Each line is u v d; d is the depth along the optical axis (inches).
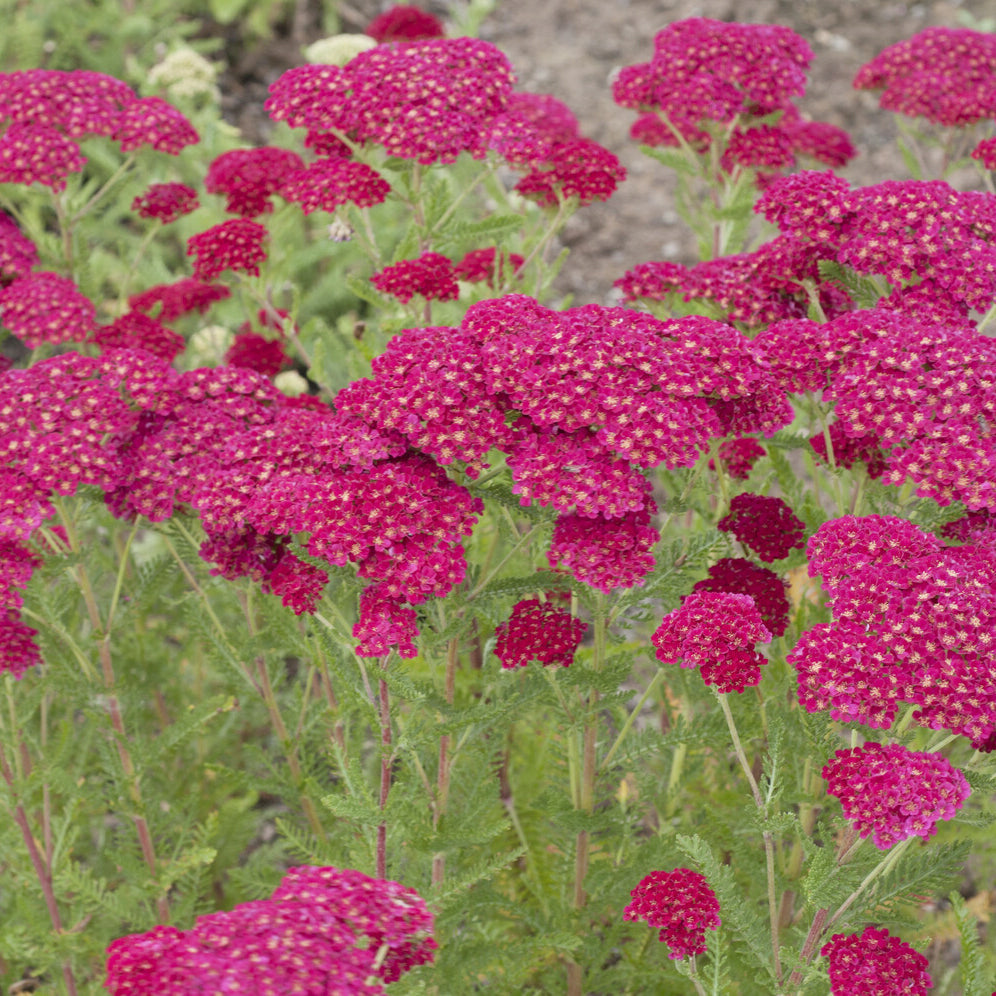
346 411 34.8
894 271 37.0
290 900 31.9
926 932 39.4
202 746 42.9
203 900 42.6
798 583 40.3
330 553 33.9
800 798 35.6
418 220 41.3
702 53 42.9
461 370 34.7
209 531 36.3
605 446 34.2
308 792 39.1
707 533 36.0
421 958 32.2
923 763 32.7
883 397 35.1
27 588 36.9
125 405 36.7
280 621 37.8
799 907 37.6
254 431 36.4
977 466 34.5
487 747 36.9
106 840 42.6
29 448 36.1
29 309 40.5
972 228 37.6
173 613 42.1
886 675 33.3
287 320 42.0
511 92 41.5
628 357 34.4
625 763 36.7
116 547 41.1
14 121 42.6
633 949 38.2
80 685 37.7
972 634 33.2
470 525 34.1
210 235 41.1
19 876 39.2
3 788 37.8
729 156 43.9
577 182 41.0
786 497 38.9
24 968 41.1
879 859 33.7
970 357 35.1
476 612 35.6
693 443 34.2
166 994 30.8
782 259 38.0
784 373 35.9
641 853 37.0
